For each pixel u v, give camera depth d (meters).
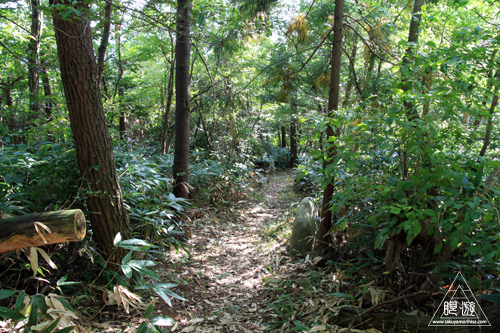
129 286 3.05
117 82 9.33
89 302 3.04
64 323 1.88
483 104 2.78
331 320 2.77
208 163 8.31
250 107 11.43
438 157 2.43
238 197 8.46
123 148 5.71
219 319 3.11
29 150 4.23
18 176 3.33
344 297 2.95
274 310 3.19
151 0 3.28
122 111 8.13
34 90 6.04
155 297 3.38
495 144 4.04
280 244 5.09
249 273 4.21
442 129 2.73
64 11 2.60
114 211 3.20
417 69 2.79
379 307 2.65
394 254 2.88
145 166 4.62
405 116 2.59
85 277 3.24
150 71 12.21
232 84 9.45
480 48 2.48
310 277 3.59
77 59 2.93
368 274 3.10
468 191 2.30
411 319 2.39
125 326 2.80
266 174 14.05
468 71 2.81
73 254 3.19
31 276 2.79
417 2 4.30
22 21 6.10
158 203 4.20
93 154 3.08
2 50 5.79
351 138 2.83
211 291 3.71
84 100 3.00
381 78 7.15
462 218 2.33
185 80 6.17
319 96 9.12
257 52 13.29
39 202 3.27
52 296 1.94
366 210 3.26
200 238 5.42
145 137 12.52
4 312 1.69
